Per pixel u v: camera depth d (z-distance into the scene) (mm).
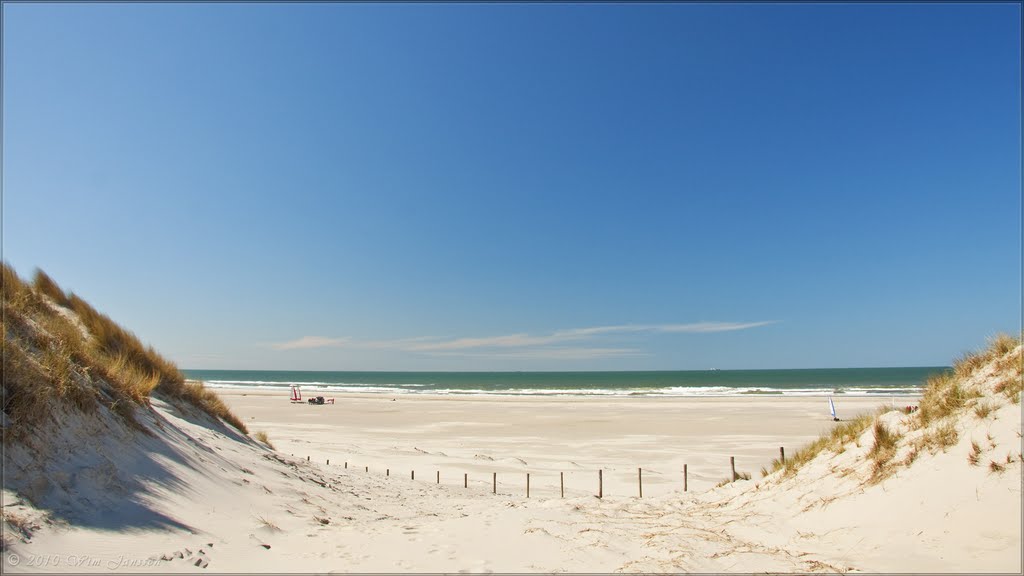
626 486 20000
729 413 45500
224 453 10906
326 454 25359
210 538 6383
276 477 11078
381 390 95938
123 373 10422
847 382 97188
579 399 65812
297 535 7301
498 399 67688
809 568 5871
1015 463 5977
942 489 6391
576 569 5848
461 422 42719
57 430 6582
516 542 6941
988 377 7613
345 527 8102
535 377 190750
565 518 8977
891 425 8531
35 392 6434
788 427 36281
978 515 5781
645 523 8609
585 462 25312
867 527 6645
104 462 6867
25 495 5371
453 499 14742
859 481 7723
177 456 8727
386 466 22891
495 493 17531
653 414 46438
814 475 8867
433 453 27547
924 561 5543
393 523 8828
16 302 9375
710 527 8195
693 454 27125
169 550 5617
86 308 12977
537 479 21266
